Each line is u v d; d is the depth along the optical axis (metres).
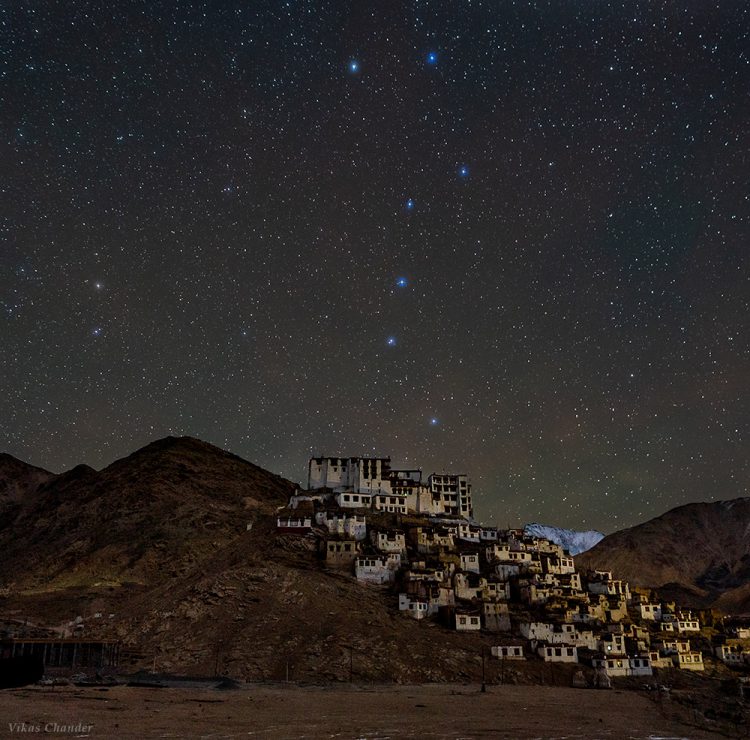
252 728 52.47
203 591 122.19
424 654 104.94
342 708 66.75
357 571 132.75
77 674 91.94
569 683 105.75
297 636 105.88
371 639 106.75
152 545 188.00
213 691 77.88
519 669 107.19
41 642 101.31
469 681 99.44
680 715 75.19
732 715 77.12
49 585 172.25
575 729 60.28
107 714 55.81
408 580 129.00
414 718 61.97
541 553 155.88
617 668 113.50
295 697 74.62
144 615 123.12
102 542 197.12
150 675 92.88
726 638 137.50
